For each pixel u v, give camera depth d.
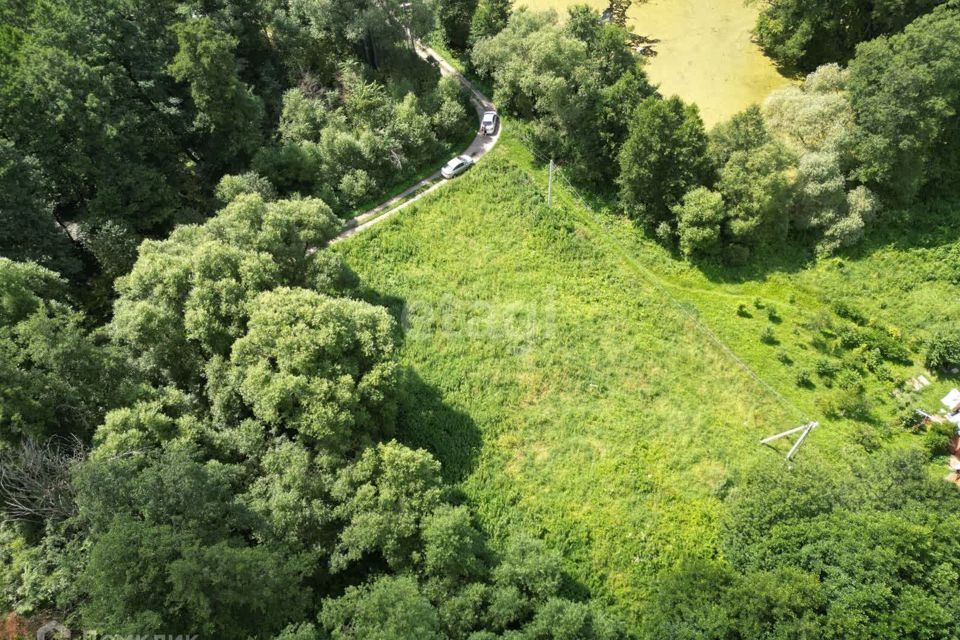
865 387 50.91
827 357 52.94
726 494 43.06
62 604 30.50
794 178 61.16
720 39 86.81
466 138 70.94
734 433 46.97
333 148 62.22
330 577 36.34
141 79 57.00
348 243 57.75
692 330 54.00
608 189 66.38
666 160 59.06
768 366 51.81
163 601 28.84
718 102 77.31
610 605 38.66
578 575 39.44
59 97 48.19
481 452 44.75
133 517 31.28
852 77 63.91
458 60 82.69
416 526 35.47
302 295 41.34
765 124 62.78
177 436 36.94
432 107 69.25
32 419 35.06
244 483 37.53
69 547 32.03
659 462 44.91
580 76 63.75
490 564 36.91
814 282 58.75
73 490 32.94
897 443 47.25
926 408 49.44
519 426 46.59
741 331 54.34
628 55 68.31
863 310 56.47
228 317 41.69
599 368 50.50
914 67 58.78
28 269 41.00
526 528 41.09
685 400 48.97
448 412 46.75
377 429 41.41
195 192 60.41
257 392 37.88
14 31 51.34
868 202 60.31
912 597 32.19
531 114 72.31
